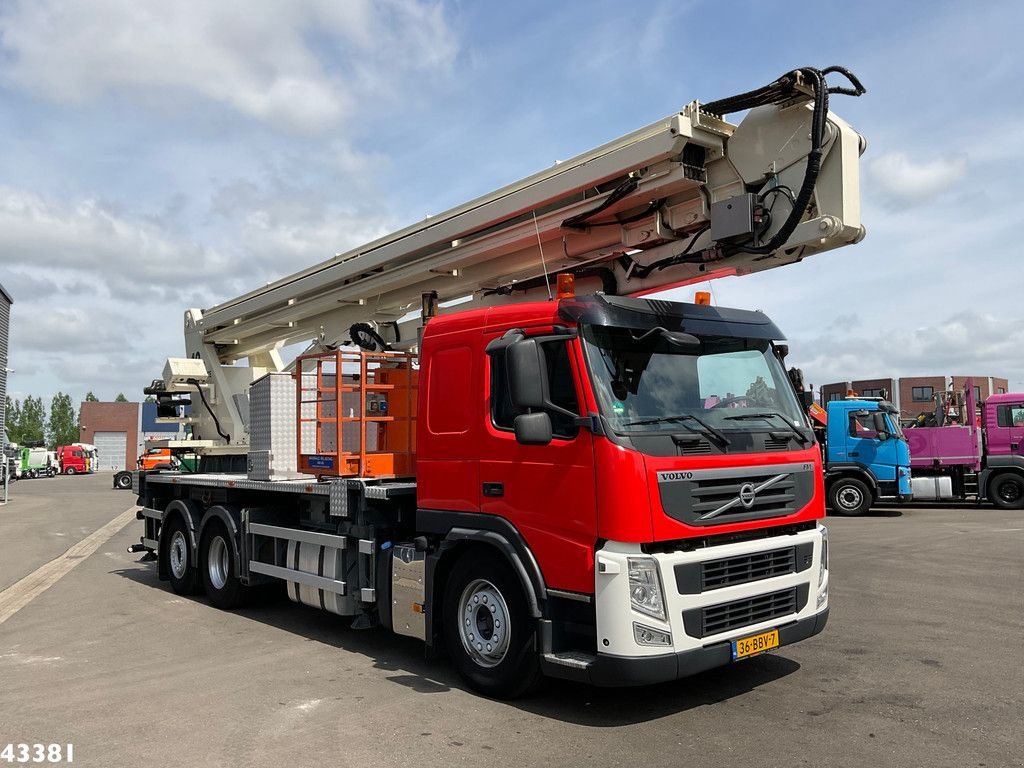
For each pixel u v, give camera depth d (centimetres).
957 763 441
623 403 508
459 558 598
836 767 437
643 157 604
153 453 2223
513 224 713
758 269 612
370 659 681
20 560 1349
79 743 490
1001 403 1956
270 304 1048
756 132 586
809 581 562
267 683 611
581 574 498
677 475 496
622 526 478
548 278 703
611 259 672
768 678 604
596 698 562
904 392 5862
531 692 557
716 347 572
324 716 532
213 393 1242
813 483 582
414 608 620
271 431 819
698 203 616
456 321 605
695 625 489
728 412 555
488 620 573
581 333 514
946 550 1255
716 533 510
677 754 458
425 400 620
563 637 523
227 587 895
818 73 541
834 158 554
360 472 710
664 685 591
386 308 917
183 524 1014
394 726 511
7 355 3191
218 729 510
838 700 551
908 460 1880
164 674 641
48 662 686
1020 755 452
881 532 1507
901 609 838
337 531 735
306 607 923
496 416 565
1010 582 986
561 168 675
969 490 2008
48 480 5072
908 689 573
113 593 1029
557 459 516
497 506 554
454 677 623
